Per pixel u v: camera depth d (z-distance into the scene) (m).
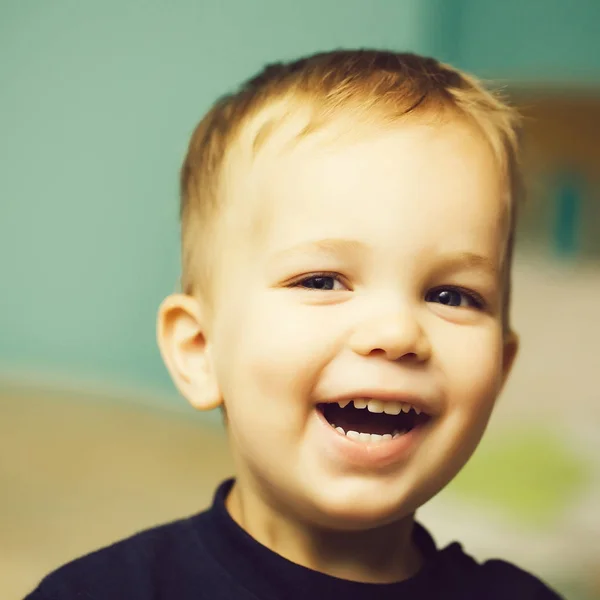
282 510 0.69
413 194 0.62
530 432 1.38
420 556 0.77
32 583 1.06
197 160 0.78
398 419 0.65
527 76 1.58
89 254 1.83
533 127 1.58
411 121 0.65
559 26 1.57
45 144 1.84
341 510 0.61
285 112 0.68
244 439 0.66
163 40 1.74
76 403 1.67
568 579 1.11
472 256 0.64
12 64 1.84
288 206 0.64
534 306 1.55
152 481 1.37
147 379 1.79
